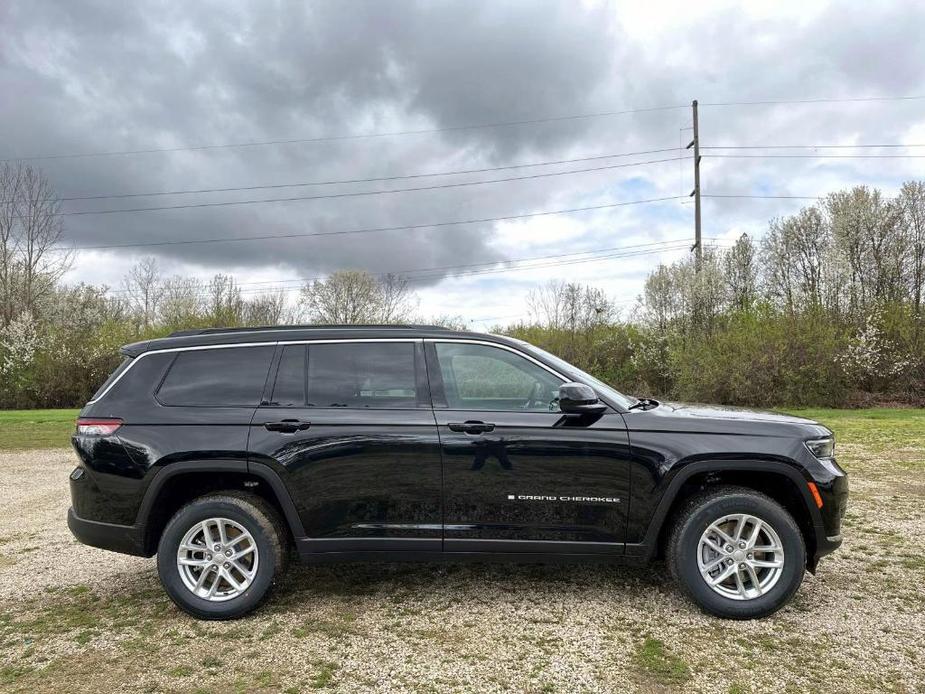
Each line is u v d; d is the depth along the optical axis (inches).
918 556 185.8
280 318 1541.6
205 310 1119.6
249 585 148.0
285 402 153.3
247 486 155.5
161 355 159.5
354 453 148.3
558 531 147.5
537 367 156.7
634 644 133.2
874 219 1030.4
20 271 1185.4
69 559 197.9
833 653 128.3
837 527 145.7
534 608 152.6
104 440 150.6
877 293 918.4
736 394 740.7
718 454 144.9
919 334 737.6
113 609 156.9
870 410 658.8
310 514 148.3
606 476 146.7
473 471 147.6
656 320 943.7
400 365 156.5
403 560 150.0
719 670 121.9
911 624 141.3
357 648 133.3
